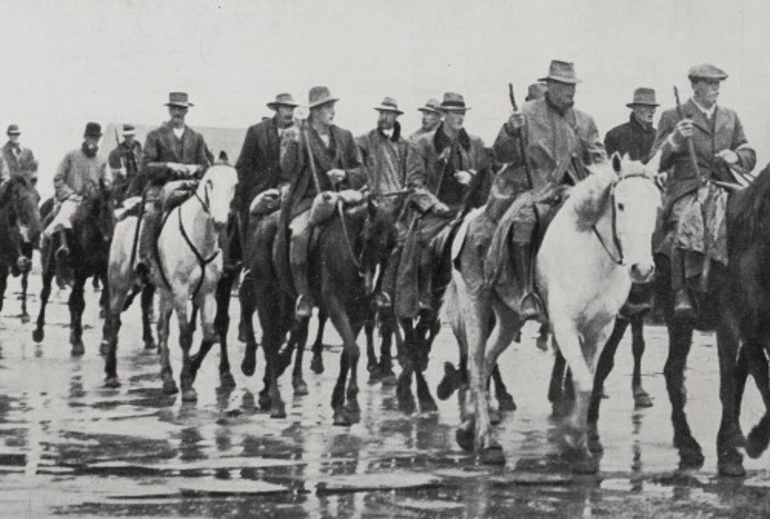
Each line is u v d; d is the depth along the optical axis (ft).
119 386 52.90
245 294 51.13
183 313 49.44
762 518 29.84
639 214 33.42
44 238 68.44
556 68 38.22
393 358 64.28
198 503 31.50
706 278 37.11
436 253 46.44
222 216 48.44
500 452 36.81
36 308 91.76
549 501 31.71
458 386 45.75
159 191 52.54
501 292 37.50
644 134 50.96
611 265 35.14
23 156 76.38
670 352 38.68
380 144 51.52
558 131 38.22
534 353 67.26
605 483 34.01
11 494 32.50
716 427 43.83
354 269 43.45
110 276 53.98
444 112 48.80
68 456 37.60
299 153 45.21
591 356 36.17
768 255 33.96
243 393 51.52
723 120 40.60
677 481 34.35
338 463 36.73
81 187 67.31
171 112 53.67
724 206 36.81
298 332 49.14
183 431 42.11
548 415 46.34
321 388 52.85
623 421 44.78
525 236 36.29
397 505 31.30
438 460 37.27
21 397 49.60
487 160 46.75
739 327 35.14
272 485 33.63
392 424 43.93
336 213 43.62
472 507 31.07
